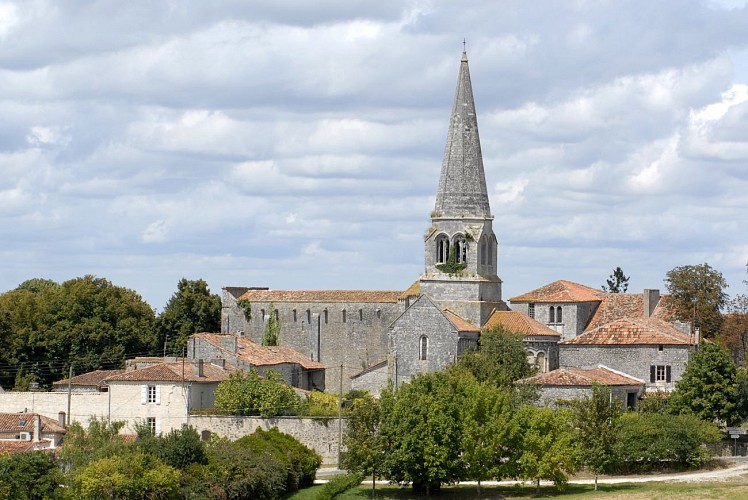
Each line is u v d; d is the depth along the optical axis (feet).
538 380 582.35
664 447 530.27
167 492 472.85
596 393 523.29
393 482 523.29
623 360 610.24
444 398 517.55
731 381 572.51
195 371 598.34
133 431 577.43
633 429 533.55
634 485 505.25
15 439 552.82
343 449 570.05
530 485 524.52
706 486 490.90
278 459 515.09
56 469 473.67
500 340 634.84
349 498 508.53
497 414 516.73
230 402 577.84
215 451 506.07
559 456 503.20
